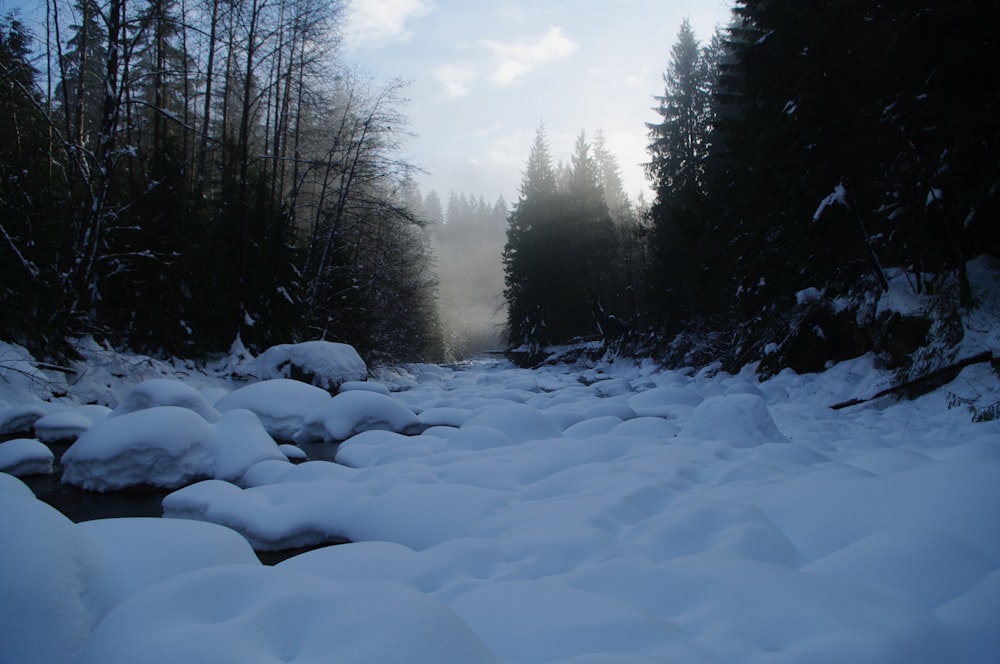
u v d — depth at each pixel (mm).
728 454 7160
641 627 2803
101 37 15531
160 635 2232
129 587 3053
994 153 10531
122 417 8109
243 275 20219
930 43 11289
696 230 24578
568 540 4168
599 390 19531
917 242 12492
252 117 25297
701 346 22109
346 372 17875
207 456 8258
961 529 3771
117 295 17594
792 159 14570
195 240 19922
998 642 2721
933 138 11188
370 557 4000
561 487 5996
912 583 3285
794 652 2602
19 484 3607
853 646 2588
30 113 15719
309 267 25453
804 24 14266
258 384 12648
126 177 20141
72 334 14484
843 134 13633
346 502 5613
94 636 2346
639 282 35781
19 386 12094
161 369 15828
